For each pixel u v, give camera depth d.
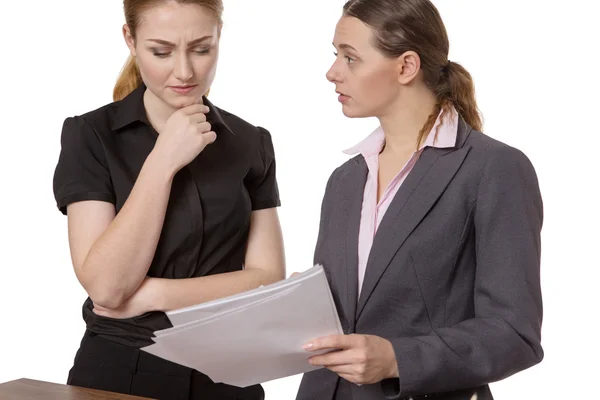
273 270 2.09
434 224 1.53
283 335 1.48
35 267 3.70
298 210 3.68
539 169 3.34
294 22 3.61
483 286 1.49
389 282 1.54
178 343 1.51
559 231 3.33
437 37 1.60
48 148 3.63
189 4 1.80
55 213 3.67
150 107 2.00
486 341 1.45
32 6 3.61
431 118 1.60
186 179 1.96
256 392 2.05
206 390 1.94
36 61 3.62
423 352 1.46
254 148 2.11
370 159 1.69
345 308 1.60
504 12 3.35
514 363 1.46
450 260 1.53
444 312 1.54
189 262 1.98
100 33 3.61
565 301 3.35
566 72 3.30
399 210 1.56
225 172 2.02
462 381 1.47
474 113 1.65
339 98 1.64
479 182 1.52
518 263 1.47
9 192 3.66
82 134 1.97
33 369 3.72
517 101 3.34
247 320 1.46
